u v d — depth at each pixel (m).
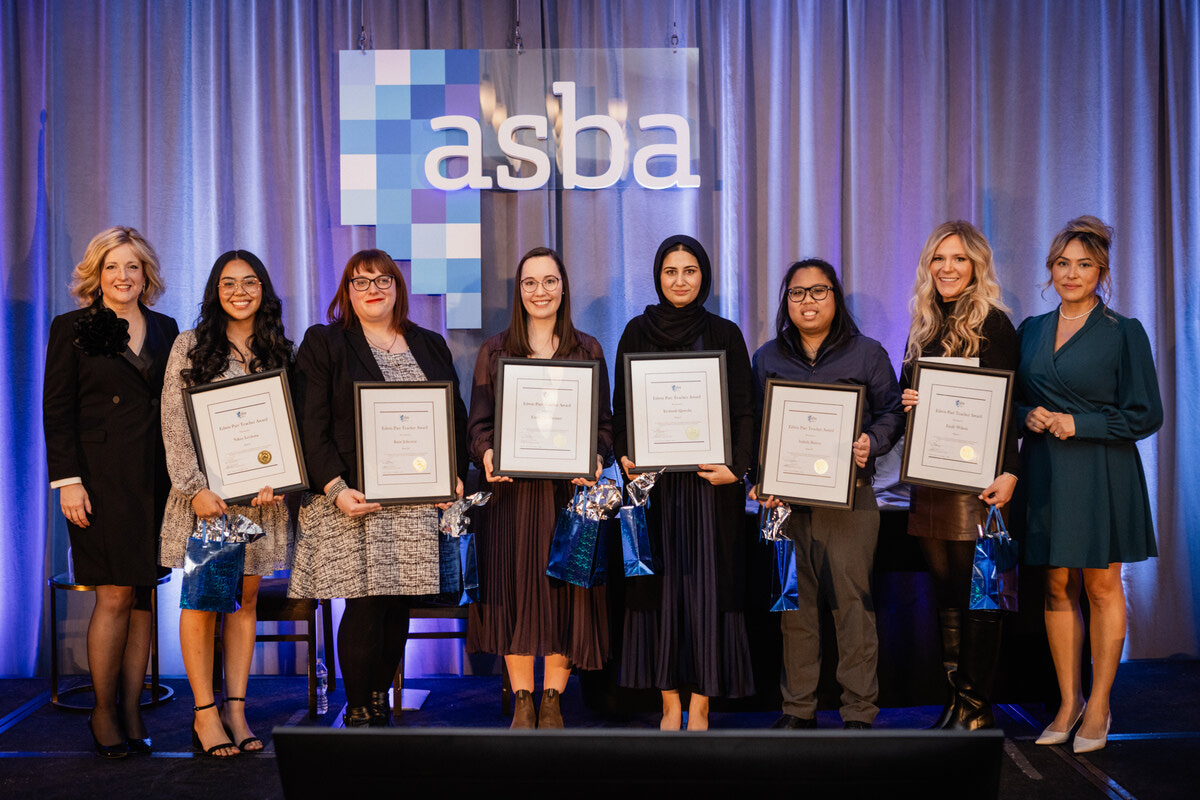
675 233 3.63
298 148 3.63
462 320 3.59
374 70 3.56
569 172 3.59
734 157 3.63
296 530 2.94
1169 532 3.71
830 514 2.81
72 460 2.77
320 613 3.66
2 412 3.57
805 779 0.95
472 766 0.96
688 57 3.59
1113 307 3.68
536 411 2.70
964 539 2.79
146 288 2.96
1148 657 3.73
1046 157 3.67
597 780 0.96
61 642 3.62
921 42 3.64
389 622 2.88
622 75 3.60
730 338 2.83
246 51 3.63
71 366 2.81
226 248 3.63
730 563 2.74
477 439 2.82
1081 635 2.97
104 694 2.83
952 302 2.90
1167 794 2.55
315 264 3.61
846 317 2.88
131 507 2.79
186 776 2.69
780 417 2.71
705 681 2.69
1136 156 3.66
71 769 2.75
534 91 3.59
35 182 3.60
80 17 3.60
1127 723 3.07
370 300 2.74
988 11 3.68
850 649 2.81
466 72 3.58
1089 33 3.64
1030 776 2.67
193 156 3.63
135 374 2.83
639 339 2.87
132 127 3.62
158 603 3.68
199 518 2.72
